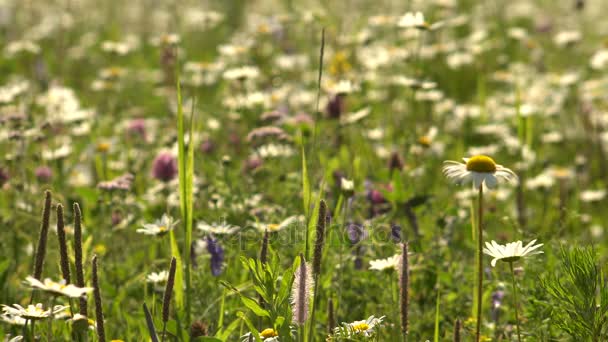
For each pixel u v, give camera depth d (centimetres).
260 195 775
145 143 1093
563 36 1528
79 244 482
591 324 538
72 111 1069
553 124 1288
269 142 887
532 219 973
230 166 880
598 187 1080
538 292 589
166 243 663
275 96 1170
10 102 1042
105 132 1221
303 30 1675
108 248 764
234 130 1097
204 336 512
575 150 1239
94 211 805
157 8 2112
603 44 1658
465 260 752
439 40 1579
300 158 896
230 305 629
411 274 690
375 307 659
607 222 991
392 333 596
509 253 509
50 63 1517
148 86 1448
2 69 1488
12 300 659
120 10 2138
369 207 764
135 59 1691
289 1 1795
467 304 665
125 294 677
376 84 1327
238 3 1975
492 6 1959
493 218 745
